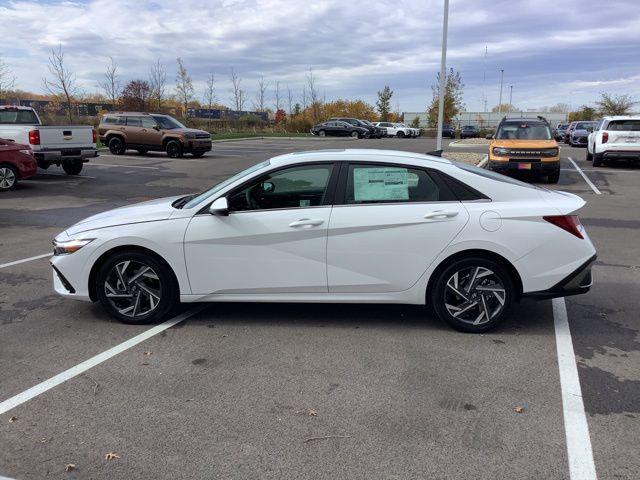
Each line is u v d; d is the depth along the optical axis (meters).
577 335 4.71
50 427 3.31
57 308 5.43
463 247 4.54
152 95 39.28
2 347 4.48
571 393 3.69
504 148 15.10
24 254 7.68
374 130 45.38
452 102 57.22
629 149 18.97
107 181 15.84
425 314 5.20
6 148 13.63
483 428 3.27
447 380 3.88
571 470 2.88
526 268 4.55
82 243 4.83
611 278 6.47
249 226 4.66
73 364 4.16
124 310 4.95
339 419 3.38
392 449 3.07
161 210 4.95
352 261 4.64
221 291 4.81
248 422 3.35
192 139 22.66
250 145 32.31
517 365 4.12
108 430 3.28
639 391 3.72
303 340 4.60
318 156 4.74
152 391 3.74
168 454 3.04
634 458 2.98
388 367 4.09
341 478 2.83
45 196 13.10
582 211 11.21
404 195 4.64
